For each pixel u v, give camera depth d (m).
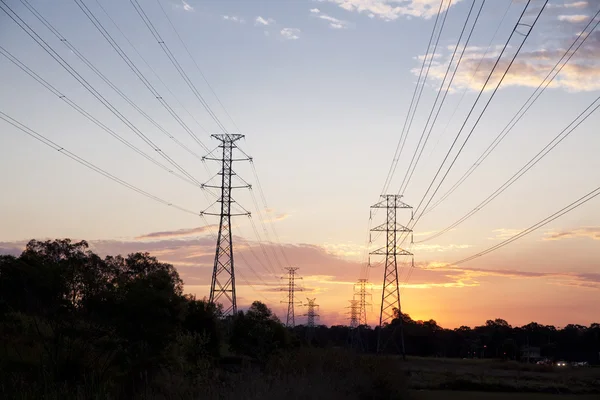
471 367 105.88
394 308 93.75
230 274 73.44
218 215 74.31
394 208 94.69
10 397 20.09
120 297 39.66
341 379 44.38
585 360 186.12
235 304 73.25
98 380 25.41
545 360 167.88
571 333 196.62
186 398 26.92
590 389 73.62
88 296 39.56
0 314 39.62
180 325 44.41
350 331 137.75
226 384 29.64
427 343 177.38
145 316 38.88
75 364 27.97
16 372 25.62
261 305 75.94
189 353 44.88
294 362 45.50
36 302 42.06
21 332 36.59
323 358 49.53
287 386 31.83
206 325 66.69
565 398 61.84
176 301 42.81
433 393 63.22
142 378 31.12
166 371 32.31
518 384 75.25
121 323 37.38
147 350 36.75
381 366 50.59
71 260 68.81
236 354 71.00
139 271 77.56
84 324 33.75
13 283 46.81
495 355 194.50
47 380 22.41
